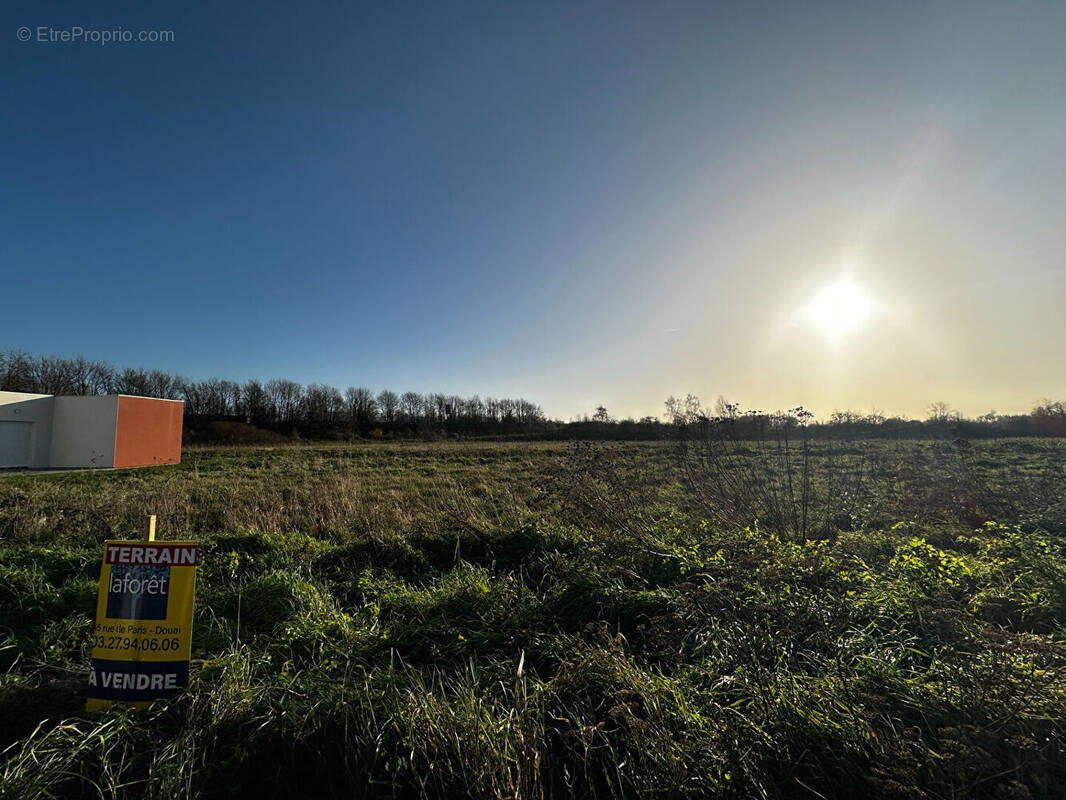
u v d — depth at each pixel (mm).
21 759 2514
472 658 3523
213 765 2562
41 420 26328
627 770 2545
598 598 4457
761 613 3770
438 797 2420
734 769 2430
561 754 2688
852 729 2600
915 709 2781
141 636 3061
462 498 10320
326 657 3725
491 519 8727
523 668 3506
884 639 3654
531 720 2762
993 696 2709
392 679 3156
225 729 2775
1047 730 2521
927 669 3262
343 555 6527
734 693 3012
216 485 13273
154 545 3129
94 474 20703
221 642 3938
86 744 2650
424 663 3686
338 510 8992
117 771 2545
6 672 3566
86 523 8102
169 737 2783
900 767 2354
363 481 14656
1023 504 8180
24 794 2307
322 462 21750
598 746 2588
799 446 15547
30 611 4430
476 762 2463
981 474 11414
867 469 12383
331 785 2512
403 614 4676
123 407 26359
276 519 8414
